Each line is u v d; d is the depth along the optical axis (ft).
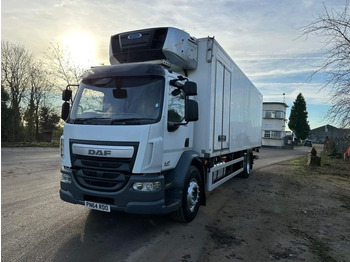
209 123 17.97
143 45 16.58
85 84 14.96
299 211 20.21
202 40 18.43
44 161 40.24
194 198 16.89
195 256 12.16
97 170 13.08
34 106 87.04
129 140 12.62
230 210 19.62
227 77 22.36
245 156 32.86
